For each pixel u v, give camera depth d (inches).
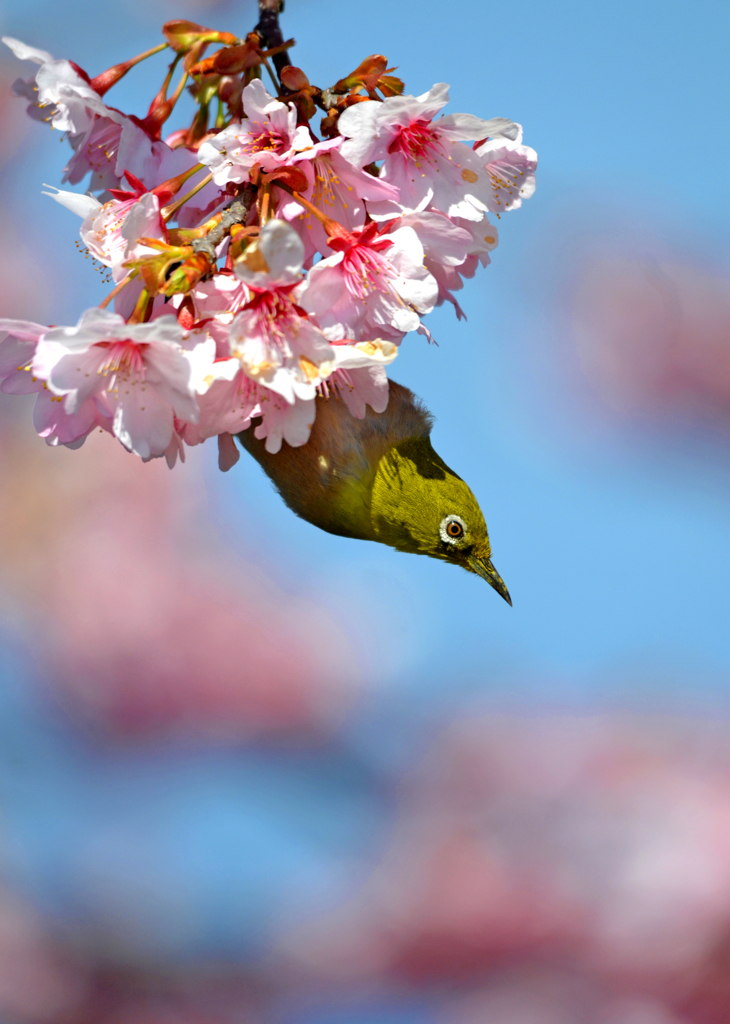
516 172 285.6
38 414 261.1
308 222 267.1
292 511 374.9
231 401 257.3
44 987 450.6
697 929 437.1
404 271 261.3
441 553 385.1
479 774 490.6
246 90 258.4
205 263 249.6
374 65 273.1
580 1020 421.4
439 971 445.4
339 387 265.7
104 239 269.6
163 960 459.8
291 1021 447.5
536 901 454.0
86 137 291.3
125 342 244.2
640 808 464.4
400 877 470.3
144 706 535.5
